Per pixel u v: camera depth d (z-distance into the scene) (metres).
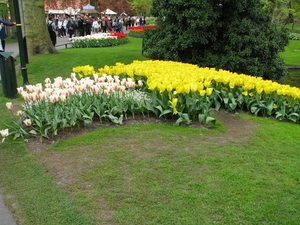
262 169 3.87
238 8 11.23
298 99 6.42
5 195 3.36
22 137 4.65
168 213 2.99
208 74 6.96
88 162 3.93
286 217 2.99
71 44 20.84
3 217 3.02
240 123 5.89
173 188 3.39
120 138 4.68
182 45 11.56
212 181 3.53
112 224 2.85
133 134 4.84
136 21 52.41
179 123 5.52
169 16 12.19
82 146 4.39
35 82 9.18
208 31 11.73
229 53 11.47
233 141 4.77
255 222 2.90
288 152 4.48
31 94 4.66
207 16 10.97
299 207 3.14
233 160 4.07
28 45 14.32
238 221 2.90
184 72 6.96
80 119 5.12
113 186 3.42
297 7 33.72
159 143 4.53
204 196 3.24
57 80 5.51
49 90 4.91
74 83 5.27
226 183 3.50
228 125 5.70
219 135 5.02
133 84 5.63
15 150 4.32
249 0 11.42
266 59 11.78
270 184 3.53
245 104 6.95
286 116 6.54
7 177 3.69
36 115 4.84
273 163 4.05
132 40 26.84
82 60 12.97
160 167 3.81
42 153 4.20
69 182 3.50
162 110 5.61
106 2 56.44
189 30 11.52
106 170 3.72
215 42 12.09
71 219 2.90
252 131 5.36
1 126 5.25
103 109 5.32
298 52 23.44
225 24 11.85
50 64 11.94
